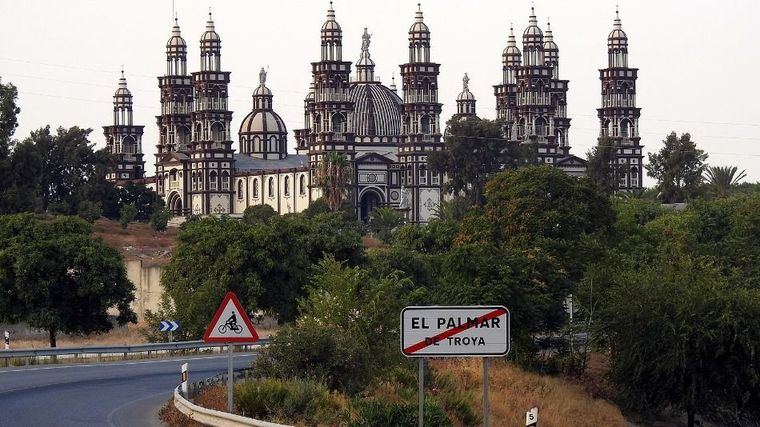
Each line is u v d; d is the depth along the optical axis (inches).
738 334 4950.8
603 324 5275.6
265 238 6555.1
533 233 6939.0
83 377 4293.8
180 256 6712.6
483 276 5600.4
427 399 3218.5
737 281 6235.2
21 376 4306.1
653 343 5093.5
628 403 5187.0
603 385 5442.9
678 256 6697.8
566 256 6628.9
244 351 5625.0
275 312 6658.5
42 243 6240.2
